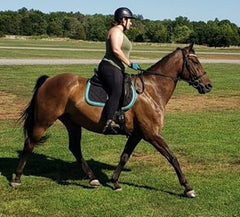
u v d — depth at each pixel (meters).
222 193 7.34
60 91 7.11
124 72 7.07
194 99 18.72
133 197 7.10
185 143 10.87
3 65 31.08
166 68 7.33
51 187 7.49
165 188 7.57
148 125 7.04
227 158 9.55
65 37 115.69
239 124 13.47
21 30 116.31
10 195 7.09
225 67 35.53
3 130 11.98
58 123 13.17
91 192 7.29
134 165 8.92
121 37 6.85
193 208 6.67
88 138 11.16
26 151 7.52
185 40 97.50
